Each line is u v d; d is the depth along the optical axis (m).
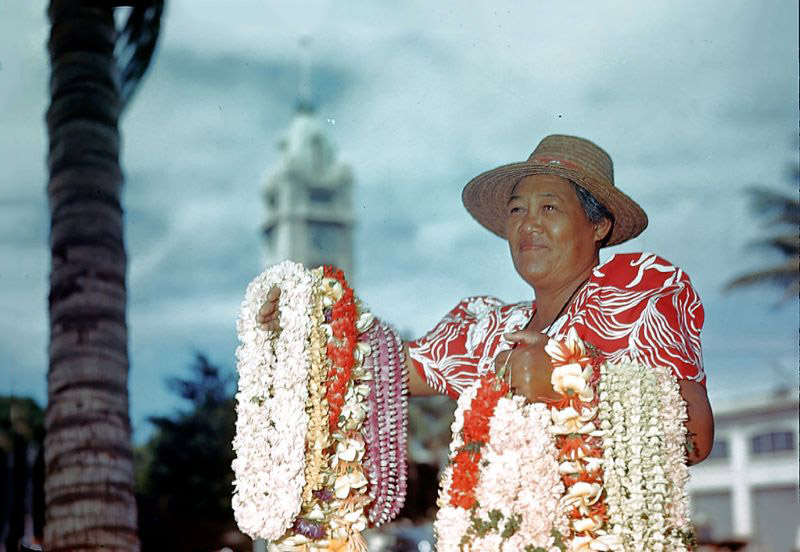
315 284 1.90
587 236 2.06
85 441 4.73
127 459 4.84
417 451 14.48
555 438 1.65
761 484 15.01
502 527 1.55
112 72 5.09
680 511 1.63
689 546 1.64
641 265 1.90
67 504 4.68
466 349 2.17
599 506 1.62
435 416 14.66
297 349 1.81
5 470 4.93
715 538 14.62
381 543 9.76
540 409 1.63
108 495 4.74
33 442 4.98
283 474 1.76
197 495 7.63
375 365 1.98
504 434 1.59
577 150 2.12
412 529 10.11
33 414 5.02
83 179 4.90
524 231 2.04
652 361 1.81
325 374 1.85
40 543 4.88
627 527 1.59
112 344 4.86
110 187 4.97
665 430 1.64
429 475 13.49
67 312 4.81
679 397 1.69
